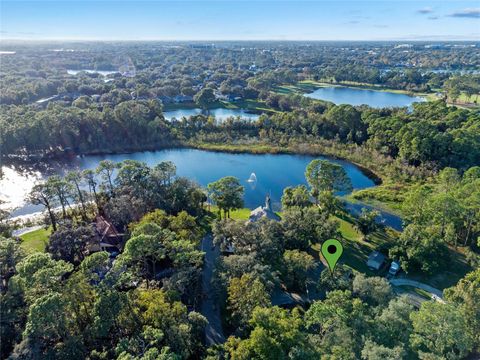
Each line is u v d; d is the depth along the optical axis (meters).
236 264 62.69
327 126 172.12
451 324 47.53
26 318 50.00
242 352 43.06
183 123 177.38
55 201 93.69
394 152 150.75
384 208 109.44
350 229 95.44
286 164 148.12
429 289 72.19
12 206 109.25
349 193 119.50
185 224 76.44
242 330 52.50
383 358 41.00
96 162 147.75
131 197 88.69
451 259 80.94
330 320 47.97
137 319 50.00
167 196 95.06
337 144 160.25
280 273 69.25
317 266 74.06
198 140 168.12
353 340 46.03
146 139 164.62
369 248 86.56
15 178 129.62
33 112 164.00
